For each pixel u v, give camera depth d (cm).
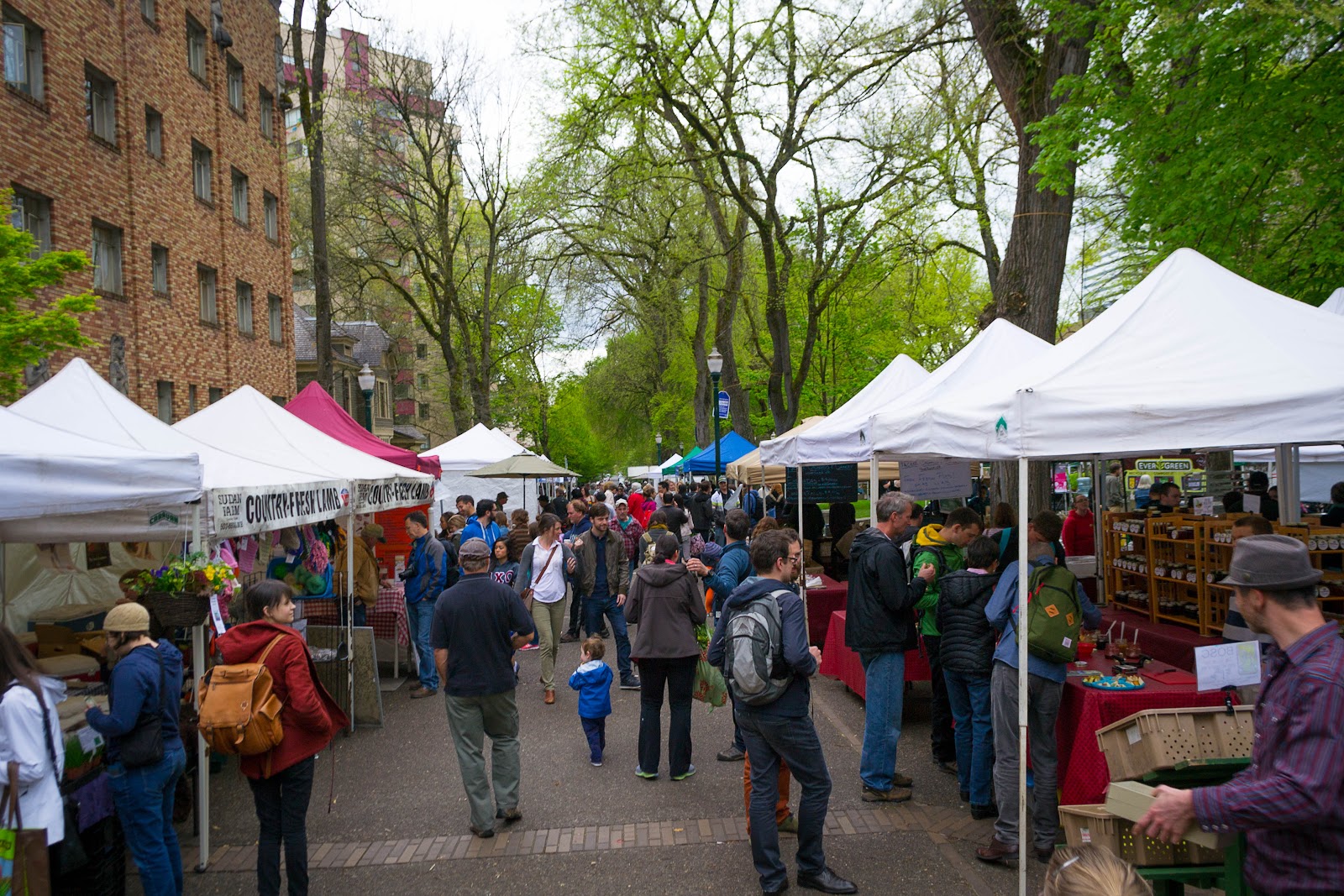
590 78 1670
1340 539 612
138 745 432
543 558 917
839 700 865
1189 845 337
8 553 798
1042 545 502
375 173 2952
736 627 464
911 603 580
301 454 871
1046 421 435
